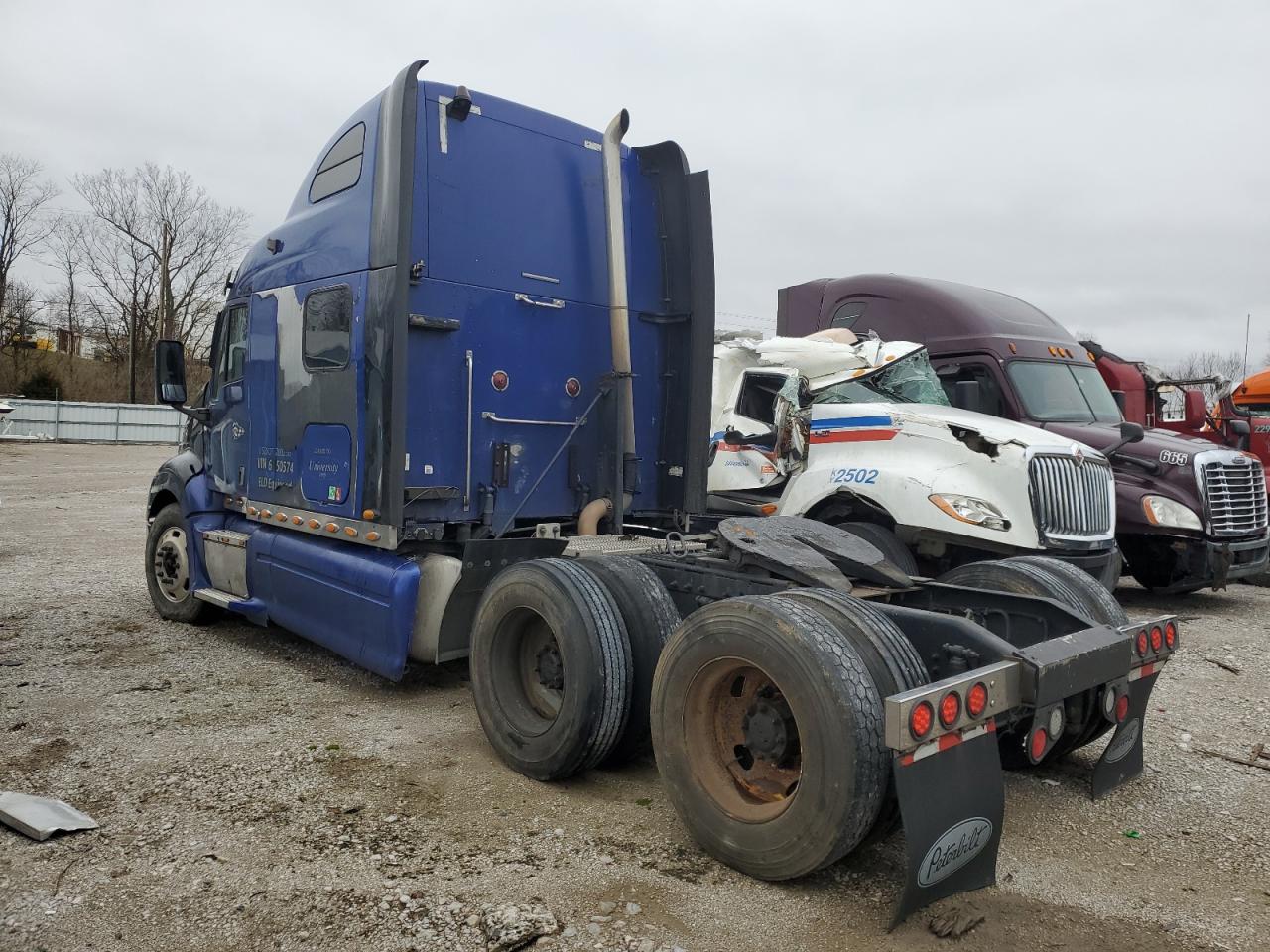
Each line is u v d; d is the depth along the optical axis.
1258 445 12.77
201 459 7.55
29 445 36.06
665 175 6.52
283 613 6.30
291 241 6.23
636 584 4.48
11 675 6.04
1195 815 4.15
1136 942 3.08
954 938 3.08
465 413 5.60
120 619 7.80
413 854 3.63
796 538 4.86
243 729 5.09
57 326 56.50
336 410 5.67
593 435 6.24
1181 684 6.42
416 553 5.50
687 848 3.72
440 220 5.46
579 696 4.17
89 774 4.39
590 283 6.21
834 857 3.17
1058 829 3.98
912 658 3.42
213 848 3.65
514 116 5.85
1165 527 9.10
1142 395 12.29
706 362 6.35
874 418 7.84
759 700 3.60
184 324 56.44
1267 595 10.41
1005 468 7.15
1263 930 3.17
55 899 3.25
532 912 3.18
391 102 5.35
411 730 5.13
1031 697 3.29
